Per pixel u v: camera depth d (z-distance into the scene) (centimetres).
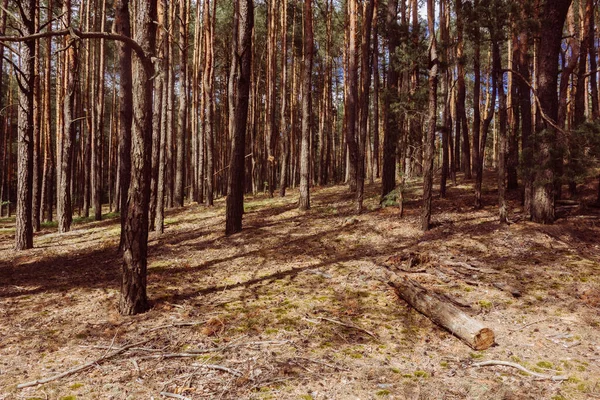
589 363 444
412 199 1472
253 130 2512
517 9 1002
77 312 586
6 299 653
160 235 1233
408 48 1241
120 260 948
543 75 1048
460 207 1298
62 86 1800
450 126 1900
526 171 980
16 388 374
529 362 449
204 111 2156
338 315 579
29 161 1156
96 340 487
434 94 1052
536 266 770
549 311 586
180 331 516
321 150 2773
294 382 392
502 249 882
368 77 1303
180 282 754
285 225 1232
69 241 1277
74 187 2889
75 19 2055
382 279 735
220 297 664
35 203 1602
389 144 1365
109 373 407
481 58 2433
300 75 2816
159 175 1273
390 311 597
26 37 423
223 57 2600
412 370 428
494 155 3259
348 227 1153
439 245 927
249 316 573
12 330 518
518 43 1245
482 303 616
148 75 558
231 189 1167
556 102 1045
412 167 1980
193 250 1021
